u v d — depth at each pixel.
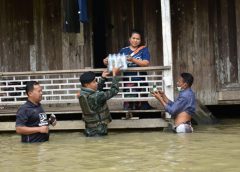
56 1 10.59
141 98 8.21
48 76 10.41
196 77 10.53
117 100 8.33
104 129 7.78
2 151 6.49
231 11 10.43
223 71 10.44
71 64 10.64
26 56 10.68
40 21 10.63
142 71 8.32
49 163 5.49
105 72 8.12
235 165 4.97
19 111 7.26
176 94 10.44
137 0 10.65
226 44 10.43
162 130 8.21
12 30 10.68
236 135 7.33
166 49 8.28
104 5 10.76
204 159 5.35
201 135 7.41
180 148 6.19
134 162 5.34
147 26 10.62
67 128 8.45
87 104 7.63
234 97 10.30
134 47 8.55
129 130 8.34
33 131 7.18
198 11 10.50
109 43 10.75
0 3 10.68
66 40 10.62
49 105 10.14
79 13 8.95
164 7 8.33
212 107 10.98
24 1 10.63
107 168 5.06
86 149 6.41
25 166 5.36
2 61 10.71
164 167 4.99
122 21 10.69
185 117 7.84
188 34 10.54
